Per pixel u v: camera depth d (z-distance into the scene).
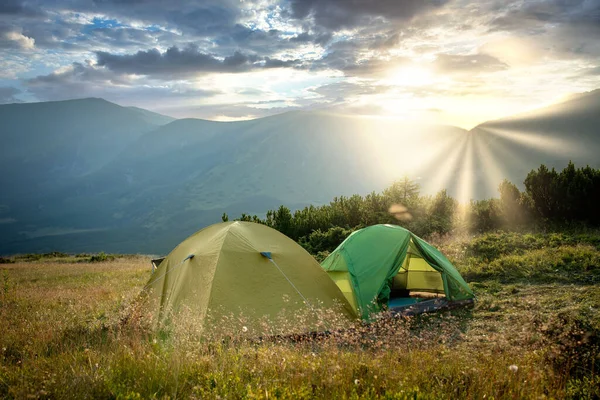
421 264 12.23
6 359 6.41
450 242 17.02
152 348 5.88
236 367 4.91
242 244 8.97
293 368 4.71
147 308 9.04
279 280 8.69
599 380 4.84
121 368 4.99
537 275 11.43
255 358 5.39
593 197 16.53
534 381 4.55
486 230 18.83
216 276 8.32
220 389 4.23
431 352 5.80
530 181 18.44
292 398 3.95
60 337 7.35
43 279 19.83
